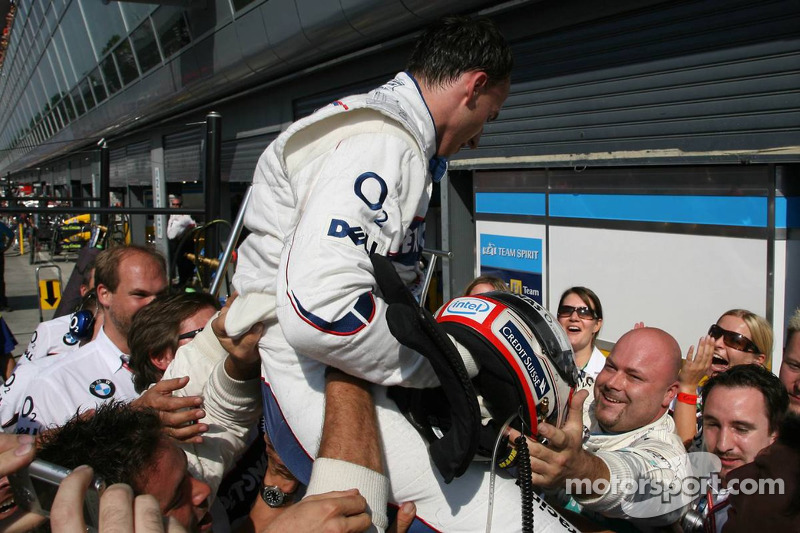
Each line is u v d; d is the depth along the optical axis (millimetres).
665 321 4441
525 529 1192
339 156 1248
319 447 1254
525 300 1401
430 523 1340
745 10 3777
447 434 1221
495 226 5828
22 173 33406
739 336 3174
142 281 2729
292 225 1313
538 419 1322
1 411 2717
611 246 4766
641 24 4367
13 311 9875
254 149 9984
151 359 2324
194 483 1414
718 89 3961
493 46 1403
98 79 16375
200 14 9461
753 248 3887
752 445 1991
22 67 27016
